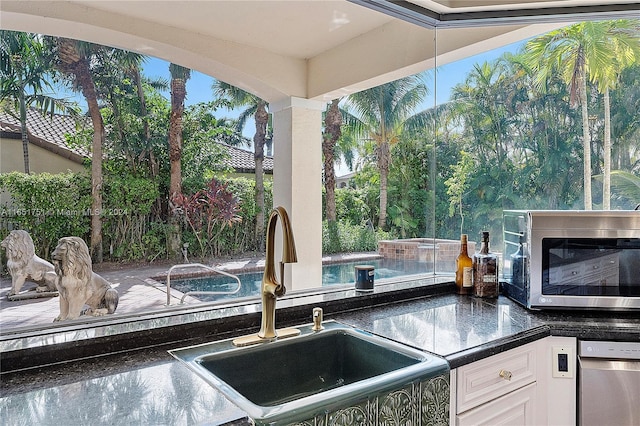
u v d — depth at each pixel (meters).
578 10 1.86
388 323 1.48
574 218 1.62
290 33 2.10
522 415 1.36
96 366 1.05
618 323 1.50
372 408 0.95
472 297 1.91
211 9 1.77
